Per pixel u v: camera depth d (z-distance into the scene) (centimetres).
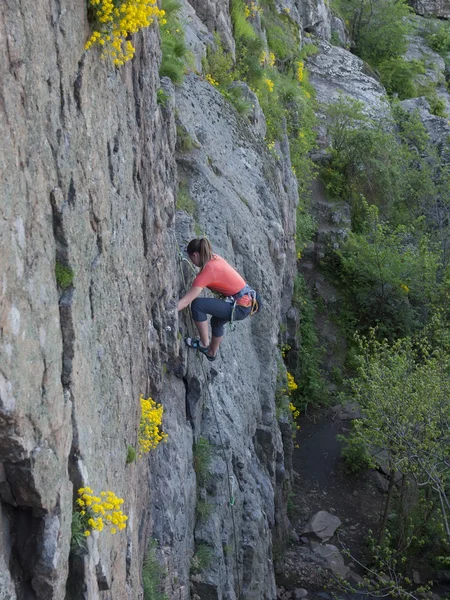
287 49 2084
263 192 1086
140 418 601
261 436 994
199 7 1317
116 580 487
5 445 312
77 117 407
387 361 1316
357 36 3042
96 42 443
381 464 1443
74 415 387
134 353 567
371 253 1823
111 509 410
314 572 1180
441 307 1673
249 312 718
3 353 295
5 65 308
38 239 344
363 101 2402
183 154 895
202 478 780
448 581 1215
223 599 767
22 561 347
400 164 2148
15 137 317
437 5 3584
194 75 1058
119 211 509
